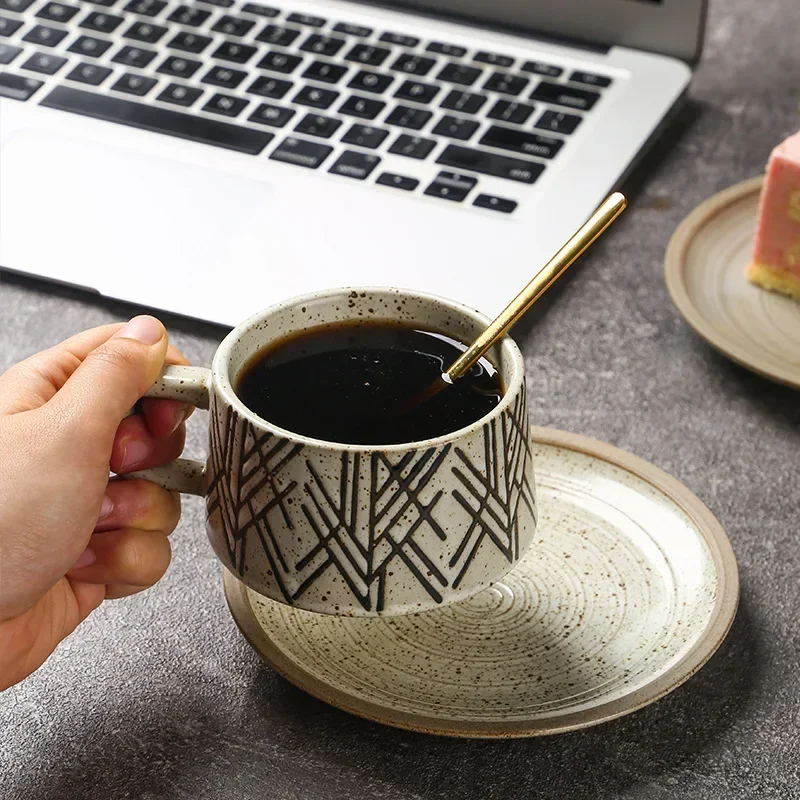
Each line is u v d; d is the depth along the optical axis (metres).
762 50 0.95
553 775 0.64
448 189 0.81
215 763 0.65
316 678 0.64
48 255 0.79
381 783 0.64
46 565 0.64
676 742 0.65
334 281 0.78
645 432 0.75
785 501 0.72
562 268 0.63
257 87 0.86
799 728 0.65
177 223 0.80
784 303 0.79
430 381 0.64
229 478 0.63
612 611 0.67
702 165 0.87
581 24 0.90
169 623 0.69
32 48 0.89
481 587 0.63
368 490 0.61
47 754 0.65
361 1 0.93
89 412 0.63
